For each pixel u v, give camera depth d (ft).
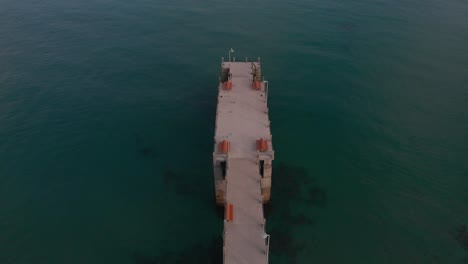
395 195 173.78
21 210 166.40
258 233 132.77
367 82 259.39
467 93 244.22
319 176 184.34
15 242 152.97
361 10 380.37
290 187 178.19
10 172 185.57
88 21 362.53
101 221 162.09
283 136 210.79
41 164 191.01
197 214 165.07
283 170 187.62
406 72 269.44
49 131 213.87
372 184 179.73
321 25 346.95
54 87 255.50
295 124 220.23
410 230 157.58
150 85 261.24
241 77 205.36
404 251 149.28
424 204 169.17
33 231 157.48
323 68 277.64
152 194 174.81
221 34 334.44
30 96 244.63
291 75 269.03
